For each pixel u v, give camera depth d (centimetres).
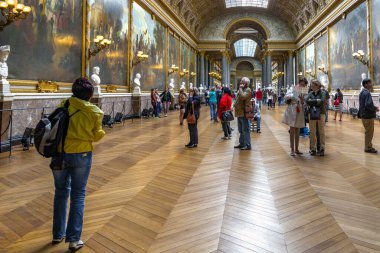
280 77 4175
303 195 381
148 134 943
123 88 1377
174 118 1502
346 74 1747
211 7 3114
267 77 3391
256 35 4456
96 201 360
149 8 1675
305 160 581
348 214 319
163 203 354
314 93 614
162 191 398
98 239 266
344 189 404
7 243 259
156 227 290
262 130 1056
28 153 645
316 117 612
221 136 914
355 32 1611
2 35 682
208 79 4112
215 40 3425
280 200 363
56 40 879
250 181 443
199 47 3434
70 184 270
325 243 257
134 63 1465
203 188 411
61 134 234
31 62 778
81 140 244
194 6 2767
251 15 3406
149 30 1712
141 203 354
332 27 2000
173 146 739
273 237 269
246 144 697
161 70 1962
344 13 1759
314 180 446
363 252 242
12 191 397
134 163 558
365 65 1480
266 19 3394
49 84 839
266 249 248
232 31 3841
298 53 3158
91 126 247
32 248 251
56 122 233
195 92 723
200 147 727
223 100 830
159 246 253
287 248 250
